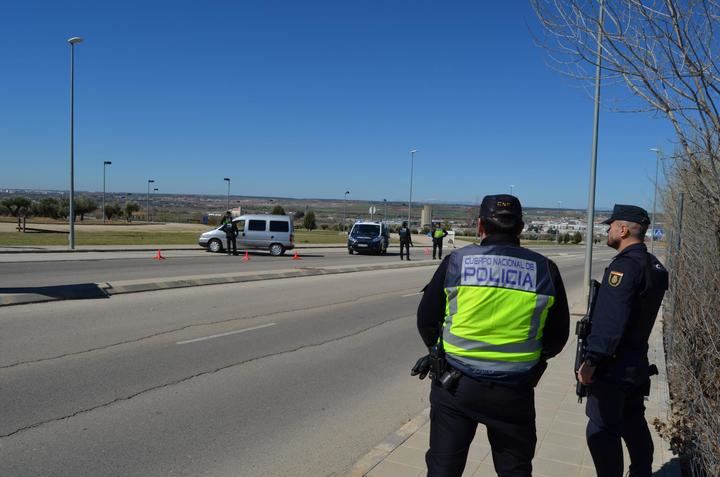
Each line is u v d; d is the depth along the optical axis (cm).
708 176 394
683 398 548
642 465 402
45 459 439
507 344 289
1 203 6481
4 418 516
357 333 992
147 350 780
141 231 4712
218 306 1160
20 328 866
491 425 295
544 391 652
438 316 311
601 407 368
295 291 1464
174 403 579
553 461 456
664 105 366
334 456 475
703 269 579
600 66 380
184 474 429
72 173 2670
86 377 646
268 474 437
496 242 307
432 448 306
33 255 2294
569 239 7925
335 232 6969
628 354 366
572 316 1272
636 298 359
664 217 1200
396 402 623
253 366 736
